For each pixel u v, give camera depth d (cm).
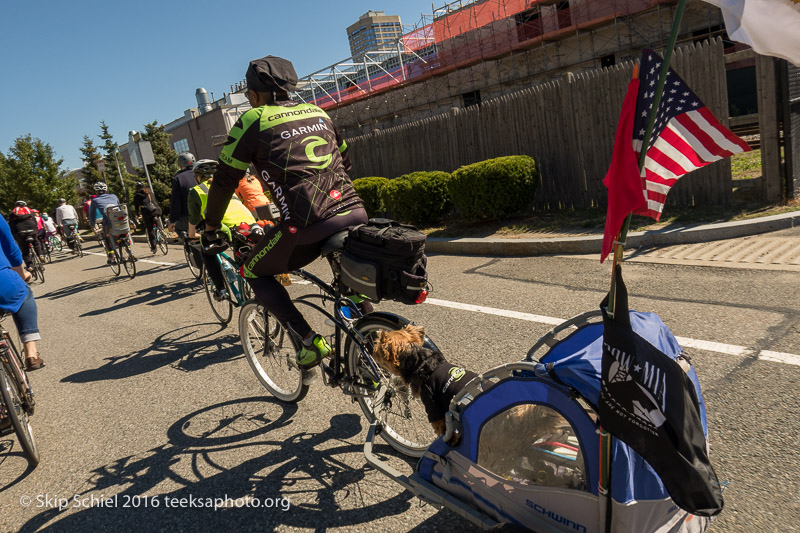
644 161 167
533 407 213
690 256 613
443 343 483
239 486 321
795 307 434
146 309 812
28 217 1352
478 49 2970
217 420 409
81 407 472
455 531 259
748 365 362
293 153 305
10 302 421
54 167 3684
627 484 180
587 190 938
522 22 2852
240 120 310
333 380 357
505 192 918
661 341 207
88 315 838
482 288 632
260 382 466
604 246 172
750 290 485
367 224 305
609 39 2450
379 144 1365
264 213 434
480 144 1108
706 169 769
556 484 209
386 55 4278
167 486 333
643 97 162
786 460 273
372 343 319
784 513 242
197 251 651
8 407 354
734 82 1922
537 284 612
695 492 165
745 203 743
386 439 336
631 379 168
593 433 191
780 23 153
